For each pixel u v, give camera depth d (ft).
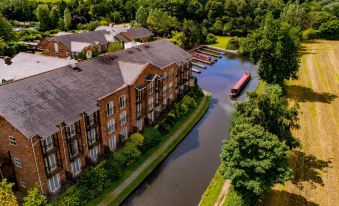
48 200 134.72
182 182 160.97
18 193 139.74
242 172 121.60
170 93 234.17
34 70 197.47
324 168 160.56
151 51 236.22
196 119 225.97
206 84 307.99
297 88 276.82
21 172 134.41
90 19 549.95
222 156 131.23
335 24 451.12
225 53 431.43
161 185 157.89
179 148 191.62
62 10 553.23
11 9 539.70
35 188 120.47
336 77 302.86
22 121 124.67
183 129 209.26
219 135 209.26
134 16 577.02
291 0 637.30
